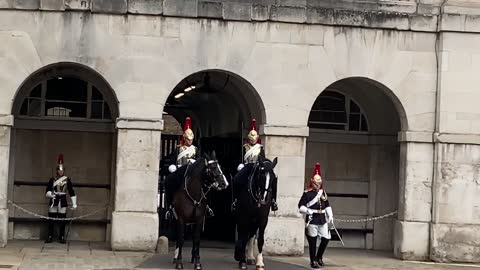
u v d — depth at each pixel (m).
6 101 19.92
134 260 18.67
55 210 21.70
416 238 21.17
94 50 20.16
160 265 17.98
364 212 23.64
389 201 23.62
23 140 22.47
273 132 20.69
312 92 20.92
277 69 20.78
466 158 21.27
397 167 23.64
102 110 22.83
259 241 17.52
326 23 20.89
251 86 20.70
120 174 20.20
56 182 21.69
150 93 20.36
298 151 20.83
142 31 20.34
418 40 21.33
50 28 20.03
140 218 20.17
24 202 22.39
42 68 20.03
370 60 21.14
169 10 20.33
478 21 21.31
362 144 23.72
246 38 20.67
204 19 20.52
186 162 18.44
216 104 27.27
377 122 23.55
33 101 22.61
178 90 26.25
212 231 25.02
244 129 23.31
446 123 21.23
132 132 20.28
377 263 20.31
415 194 21.25
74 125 22.66
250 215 17.58
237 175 18.09
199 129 32.72
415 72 21.33
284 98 20.80
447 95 21.27
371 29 21.14
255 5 20.62
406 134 21.28
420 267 19.88
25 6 19.89
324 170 23.59
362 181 23.69
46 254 19.25
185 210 17.58
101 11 20.12
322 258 20.31
